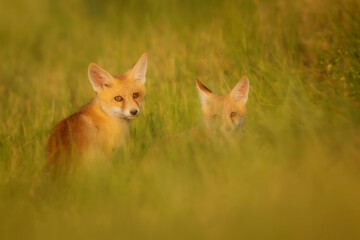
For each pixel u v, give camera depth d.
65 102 15.05
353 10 14.30
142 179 9.80
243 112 11.62
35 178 10.48
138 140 11.72
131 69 12.29
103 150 11.70
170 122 12.31
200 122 11.77
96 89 11.93
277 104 12.41
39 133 12.78
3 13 27.95
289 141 10.31
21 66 22.11
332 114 11.33
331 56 13.73
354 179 8.86
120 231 8.37
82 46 22.41
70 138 11.50
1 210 9.59
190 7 22.08
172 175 9.54
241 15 17.91
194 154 10.20
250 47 15.27
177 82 14.45
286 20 15.98
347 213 7.96
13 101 16.69
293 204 8.34
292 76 13.03
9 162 11.55
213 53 15.71
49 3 27.97
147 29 20.52
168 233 8.20
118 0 26.28
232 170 9.48
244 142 10.66
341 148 9.92
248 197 8.64
